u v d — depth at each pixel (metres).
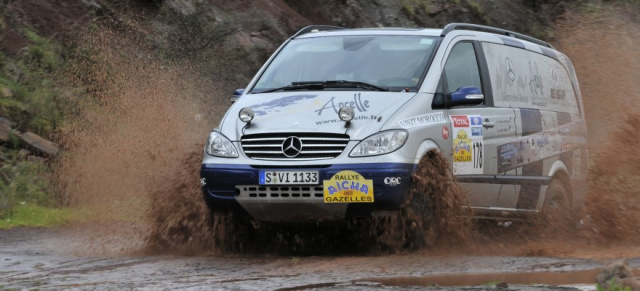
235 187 15.84
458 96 17.08
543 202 19.80
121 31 35.28
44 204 25.56
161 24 36.53
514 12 52.19
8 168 26.06
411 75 17.09
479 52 18.75
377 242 15.95
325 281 12.84
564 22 52.19
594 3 53.06
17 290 12.74
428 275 13.30
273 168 15.55
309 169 15.41
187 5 37.75
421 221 15.71
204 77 36.22
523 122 19.33
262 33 39.03
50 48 32.69
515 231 19.56
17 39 32.16
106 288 12.77
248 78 37.72
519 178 18.89
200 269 14.62
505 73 19.33
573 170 21.42
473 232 18.34
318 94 16.66
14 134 27.16
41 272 14.94
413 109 16.19
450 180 16.34
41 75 31.27
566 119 21.61
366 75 17.33
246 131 16.03
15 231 21.45
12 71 30.66
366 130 15.55
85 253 17.72
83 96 31.42
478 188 17.55
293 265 14.76
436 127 16.41
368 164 15.29
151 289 12.55
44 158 27.33
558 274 13.38
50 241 19.83
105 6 35.50
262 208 15.77
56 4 34.47
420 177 15.62
